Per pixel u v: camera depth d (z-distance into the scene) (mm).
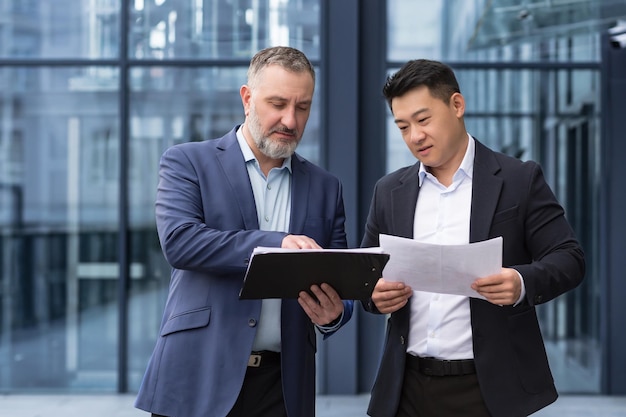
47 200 7332
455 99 2725
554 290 2641
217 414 2656
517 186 2758
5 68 7324
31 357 7293
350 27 7094
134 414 6461
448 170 2805
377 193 2938
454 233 2756
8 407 6688
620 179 7137
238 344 2697
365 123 7234
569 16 6602
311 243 2551
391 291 2619
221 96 7305
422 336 2764
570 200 7195
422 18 7234
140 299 7297
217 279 2740
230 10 7266
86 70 7305
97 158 7328
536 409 2715
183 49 7293
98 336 7289
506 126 7207
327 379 7098
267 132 2676
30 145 7336
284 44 7227
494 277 2508
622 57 7117
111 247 7312
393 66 7246
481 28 7156
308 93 2686
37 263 7320
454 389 2719
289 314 2760
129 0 7285
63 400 6965
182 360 2721
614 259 7145
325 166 7113
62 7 7305
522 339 2742
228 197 2770
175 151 2852
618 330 7137
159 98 7312
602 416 6348
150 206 7312
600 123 7164
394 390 2789
